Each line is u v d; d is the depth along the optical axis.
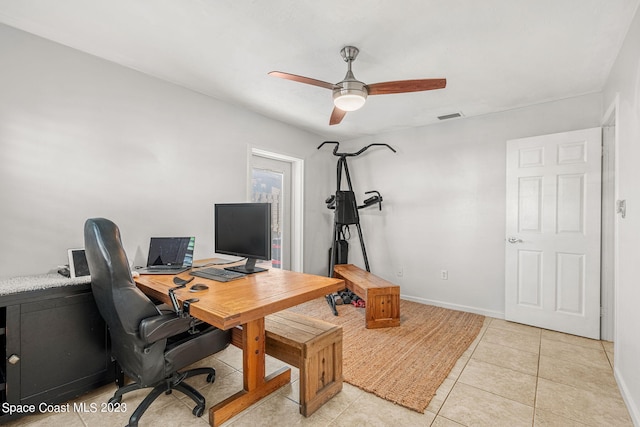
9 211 1.90
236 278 1.97
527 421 1.68
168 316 1.55
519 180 3.16
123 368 1.66
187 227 2.82
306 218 4.28
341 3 1.66
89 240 1.54
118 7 1.71
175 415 1.72
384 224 4.27
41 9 1.73
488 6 1.67
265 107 3.31
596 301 2.75
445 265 3.74
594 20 1.79
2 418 1.60
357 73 2.48
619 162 2.03
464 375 2.15
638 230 1.67
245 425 1.63
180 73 2.53
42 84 2.02
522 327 3.06
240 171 3.30
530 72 2.46
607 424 1.66
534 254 3.07
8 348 1.62
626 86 1.91
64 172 2.11
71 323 1.83
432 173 3.85
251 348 1.81
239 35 1.98
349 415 1.72
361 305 3.67
